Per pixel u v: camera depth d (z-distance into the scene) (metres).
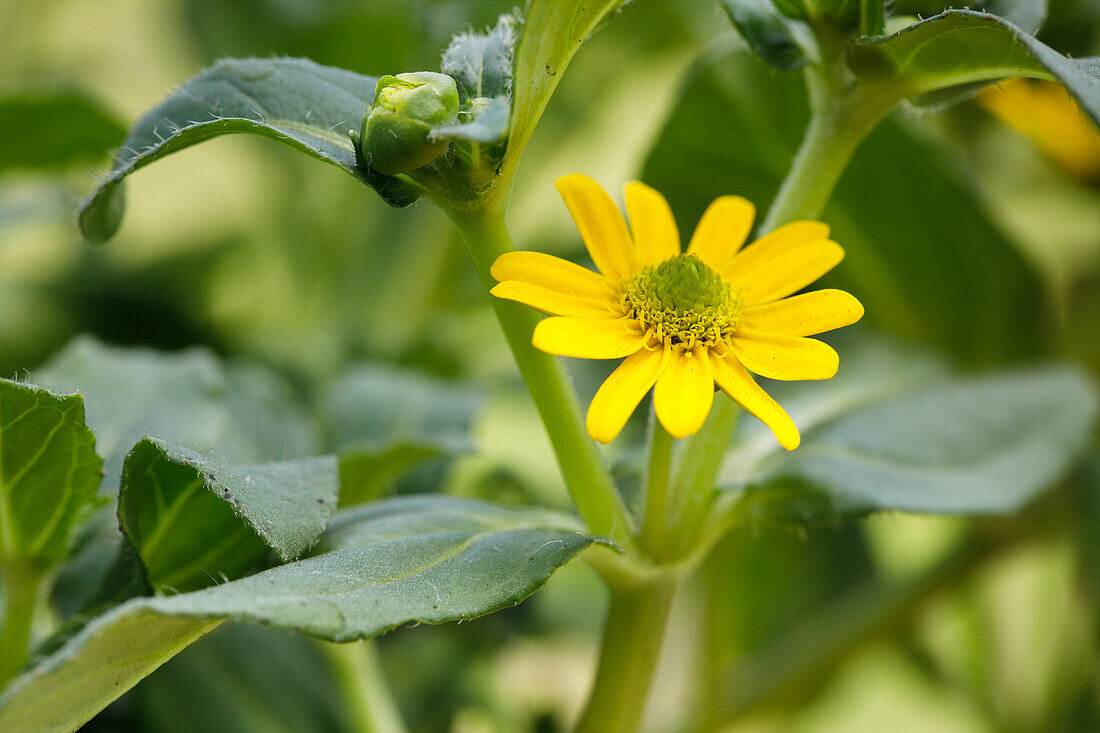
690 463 0.25
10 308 0.39
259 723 0.28
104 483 0.26
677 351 0.24
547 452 0.37
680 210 0.31
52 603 0.26
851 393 0.30
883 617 0.36
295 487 0.24
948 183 0.31
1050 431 0.29
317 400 0.34
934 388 0.29
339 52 0.39
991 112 0.36
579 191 0.25
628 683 0.26
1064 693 0.38
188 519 0.25
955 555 0.36
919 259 0.34
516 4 0.37
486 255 0.25
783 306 0.25
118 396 0.28
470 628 0.31
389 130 0.24
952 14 0.24
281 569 0.24
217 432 0.28
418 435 0.30
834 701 0.46
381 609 0.23
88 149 0.30
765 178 0.31
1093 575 0.35
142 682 0.28
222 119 0.24
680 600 0.41
